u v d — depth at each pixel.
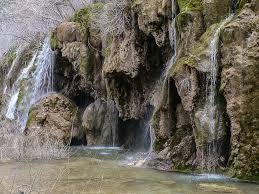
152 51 12.29
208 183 8.48
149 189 8.14
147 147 13.00
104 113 15.41
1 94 21.11
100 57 15.08
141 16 11.70
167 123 10.58
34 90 17.91
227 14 9.83
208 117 9.21
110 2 15.05
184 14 10.05
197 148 9.41
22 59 20.16
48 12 21.88
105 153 13.21
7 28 25.69
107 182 8.81
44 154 12.12
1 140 13.63
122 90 13.28
